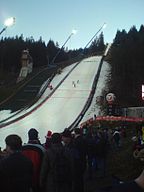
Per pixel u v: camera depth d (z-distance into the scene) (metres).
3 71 158.88
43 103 83.94
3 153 10.16
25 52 136.12
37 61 194.88
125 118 46.91
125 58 108.75
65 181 10.03
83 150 13.91
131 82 94.81
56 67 144.50
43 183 8.45
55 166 9.97
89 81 106.69
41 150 8.51
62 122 64.56
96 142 18.72
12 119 66.94
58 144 10.16
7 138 6.88
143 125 15.43
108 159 23.22
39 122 64.75
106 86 98.19
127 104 72.31
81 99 85.62
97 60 155.12
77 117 68.75
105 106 71.56
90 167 18.06
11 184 6.53
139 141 14.53
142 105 72.44
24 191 6.66
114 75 109.19
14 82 120.69
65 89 97.81
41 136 52.44
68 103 82.25
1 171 6.52
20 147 6.90
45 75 124.31
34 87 105.31
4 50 177.12
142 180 3.65
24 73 132.38
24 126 61.03
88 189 15.45
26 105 83.69
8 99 91.50
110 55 162.88
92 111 73.94
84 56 188.75
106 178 18.12
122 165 18.67
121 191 3.62
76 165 11.82
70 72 124.88
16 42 187.62
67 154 10.07
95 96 88.38
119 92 82.56
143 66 102.56
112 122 47.28
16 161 6.67
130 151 21.17
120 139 31.02
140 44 121.62
